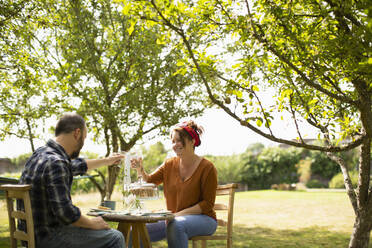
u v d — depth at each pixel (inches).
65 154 87.1
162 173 130.9
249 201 557.0
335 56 105.5
